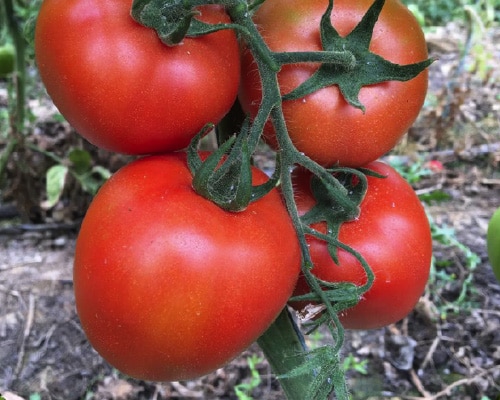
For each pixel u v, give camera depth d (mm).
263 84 164
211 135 398
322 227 191
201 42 162
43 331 449
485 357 437
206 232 155
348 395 169
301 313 175
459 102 623
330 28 173
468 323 458
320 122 177
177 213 156
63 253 519
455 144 648
